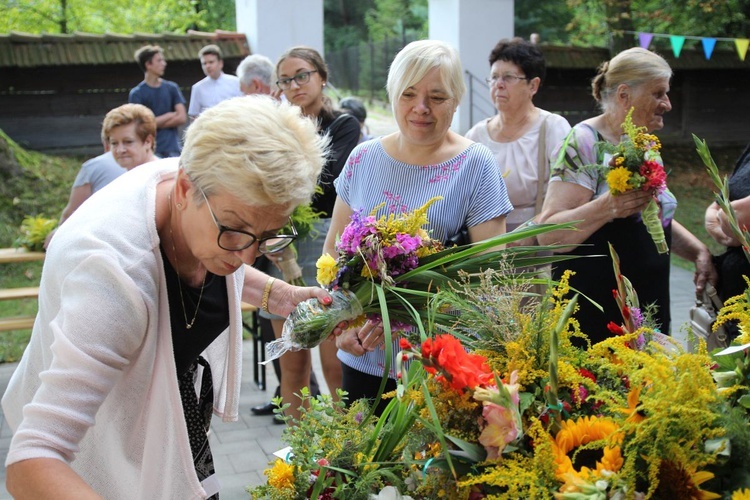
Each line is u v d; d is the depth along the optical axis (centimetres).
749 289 173
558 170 334
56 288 184
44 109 1290
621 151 310
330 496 172
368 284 239
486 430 153
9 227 1041
